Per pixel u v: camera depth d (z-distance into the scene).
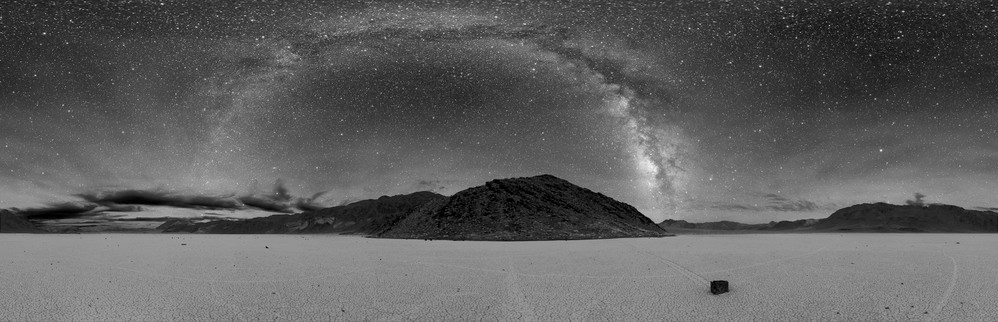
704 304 17.38
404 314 16.06
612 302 17.80
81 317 15.82
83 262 31.27
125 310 16.67
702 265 28.53
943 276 23.27
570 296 18.88
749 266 27.86
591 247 46.19
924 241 61.31
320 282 22.28
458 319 15.47
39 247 47.97
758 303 17.39
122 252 40.50
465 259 32.94
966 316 15.45
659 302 17.75
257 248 47.34
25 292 19.89
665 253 37.44
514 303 17.66
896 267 27.00
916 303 17.22
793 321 15.06
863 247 45.22
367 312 16.31
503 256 35.28
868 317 15.44
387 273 25.39
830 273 24.61
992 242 57.22
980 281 21.69
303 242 64.31
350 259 33.31
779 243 54.03
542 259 32.69
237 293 19.55
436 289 20.34
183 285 21.53
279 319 15.45
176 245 53.81
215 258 34.31
